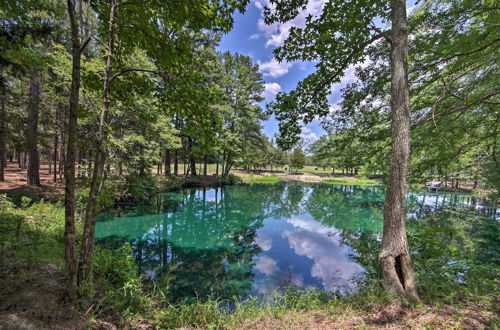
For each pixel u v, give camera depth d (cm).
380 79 566
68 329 232
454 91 476
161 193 1788
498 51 419
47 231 639
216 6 313
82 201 882
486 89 480
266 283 609
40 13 713
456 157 639
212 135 389
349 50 444
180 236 1027
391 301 315
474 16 392
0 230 543
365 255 556
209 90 363
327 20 438
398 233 362
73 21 241
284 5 429
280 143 536
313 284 599
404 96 370
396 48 380
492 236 998
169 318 322
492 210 1694
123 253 481
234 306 483
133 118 884
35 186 1148
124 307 323
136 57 739
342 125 684
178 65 351
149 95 388
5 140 824
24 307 247
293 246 928
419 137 612
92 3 315
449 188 2902
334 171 5016
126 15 323
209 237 1031
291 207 1769
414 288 333
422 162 686
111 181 1109
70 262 266
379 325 263
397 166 370
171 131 1328
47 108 1207
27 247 457
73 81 248
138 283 402
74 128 253
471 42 398
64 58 725
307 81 493
